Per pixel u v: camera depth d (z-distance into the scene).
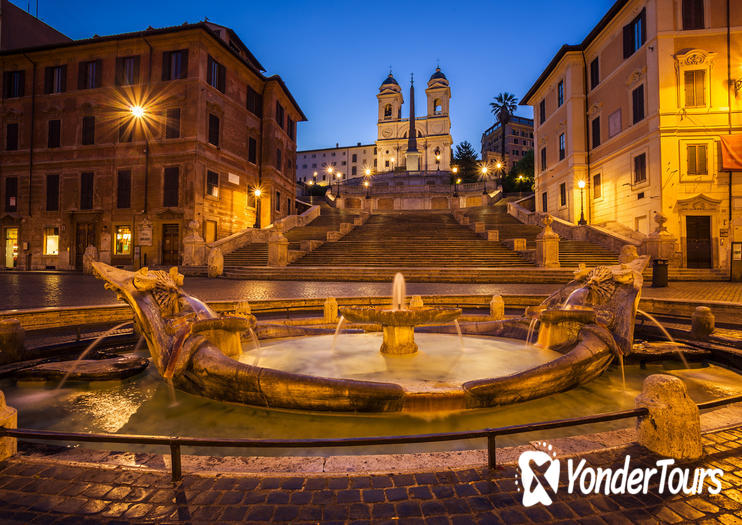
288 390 3.76
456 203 35.56
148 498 2.27
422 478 2.47
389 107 91.69
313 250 24.16
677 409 2.72
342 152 102.06
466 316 8.85
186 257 22.34
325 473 2.54
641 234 22.84
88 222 27.59
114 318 8.59
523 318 7.04
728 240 20.62
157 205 26.39
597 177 27.73
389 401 3.71
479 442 3.34
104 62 27.56
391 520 2.07
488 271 17.33
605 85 26.64
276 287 15.02
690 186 21.09
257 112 33.44
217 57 28.38
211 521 2.07
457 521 2.06
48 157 28.28
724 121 20.86
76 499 2.27
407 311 5.25
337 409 3.76
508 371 4.80
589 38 27.56
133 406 4.22
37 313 7.55
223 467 2.67
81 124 27.91
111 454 2.87
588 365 4.52
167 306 4.81
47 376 4.99
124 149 27.05
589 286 5.97
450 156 86.31
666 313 9.63
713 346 6.12
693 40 21.36
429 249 22.88
